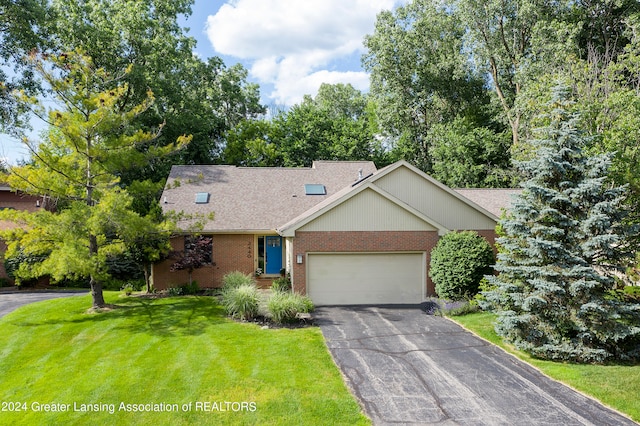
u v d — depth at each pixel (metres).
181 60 30.98
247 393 8.52
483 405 7.98
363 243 16.23
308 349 11.00
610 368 9.68
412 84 35.47
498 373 9.48
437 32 33.06
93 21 26.78
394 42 33.69
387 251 16.33
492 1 27.41
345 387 8.76
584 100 16.67
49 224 13.31
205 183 23.02
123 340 12.10
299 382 8.98
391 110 34.78
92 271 13.75
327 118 38.09
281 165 37.25
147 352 11.05
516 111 26.86
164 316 14.59
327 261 16.31
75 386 9.16
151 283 20.31
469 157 31.20
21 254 23.38
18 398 8.78
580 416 7.56
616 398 8.14
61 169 14.59
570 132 11.05
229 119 44.12
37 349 11.63
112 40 26.16
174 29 30.42
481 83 35.25
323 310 15.42
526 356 10.53
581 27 23.91
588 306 9.84
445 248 15.31
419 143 38.38
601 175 11.07
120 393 8.72
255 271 20.64
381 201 16.30
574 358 10.23
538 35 25.16
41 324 13.92
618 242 10.78
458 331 12.58
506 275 11.76
